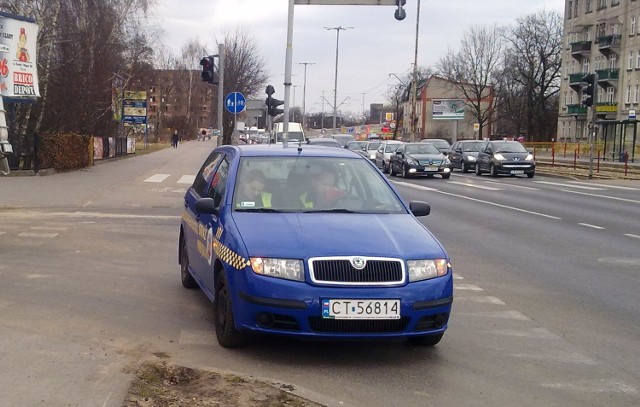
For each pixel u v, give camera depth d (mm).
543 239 12539
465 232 13391
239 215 5961
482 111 95188
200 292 7602
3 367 4707
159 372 4785
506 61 85875
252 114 32125
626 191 24172
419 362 5461
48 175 24000
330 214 6070
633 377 5277
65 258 9406
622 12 63094
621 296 8055
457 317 6945
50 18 27375
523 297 7918
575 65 73125
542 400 4750
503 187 25688
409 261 5301
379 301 5109
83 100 29719
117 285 7824
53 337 5559
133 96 44781
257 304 5109
